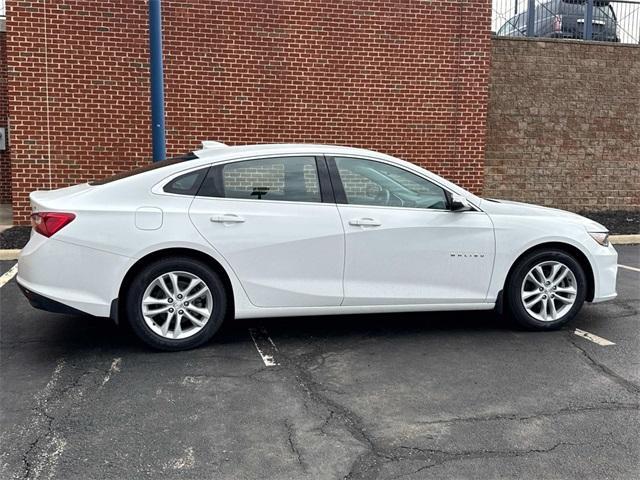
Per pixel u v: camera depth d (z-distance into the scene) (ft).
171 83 33.06
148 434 11.27
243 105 34.06
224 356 15.37
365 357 15.46
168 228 14.96
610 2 44.06
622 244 34.42
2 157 42.52
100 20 31.89
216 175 15.67
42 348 15.89
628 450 10.78
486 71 36.65
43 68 31.55
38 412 12.15
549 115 40.83
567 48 40.50
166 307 15.37
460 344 16.51
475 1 35.96
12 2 30.73
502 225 16.99
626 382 13.93
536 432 11.44
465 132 36.94
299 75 34.53
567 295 17.72
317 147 16.57
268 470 10.07
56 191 16.58
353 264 16.08
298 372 14.39
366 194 16.57
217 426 11.62
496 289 17.11
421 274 16.55
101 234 14.62
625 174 42.65
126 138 32.96
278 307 15.89
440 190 16.96
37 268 14.57
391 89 35.70
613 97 41.68
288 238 15.62
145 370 14.37
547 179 41.37
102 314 14.79
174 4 32.60
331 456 10.53
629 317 19.33
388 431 11.46
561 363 15.12
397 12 35.19
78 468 10.07
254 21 33.60
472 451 10.71
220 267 15.51
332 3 34.37
